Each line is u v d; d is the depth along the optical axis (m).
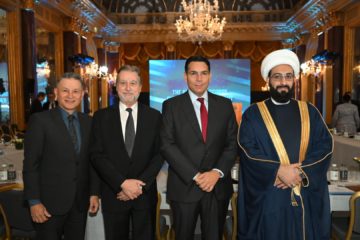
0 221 2.96
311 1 12.35
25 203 2.49
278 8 18.09
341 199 2.98
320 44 13.05
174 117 2.56
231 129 2.64
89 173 2.56
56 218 2.41
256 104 2.62
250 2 18.22
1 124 8.66
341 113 7.57
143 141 2.53
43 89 11.06
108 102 17.62
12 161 4.75
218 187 2.54
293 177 2.29
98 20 15.45
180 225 2.52
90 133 2.54
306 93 15.35
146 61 18.73
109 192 2.54
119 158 2.49
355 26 11.09
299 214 2.37
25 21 9.02
